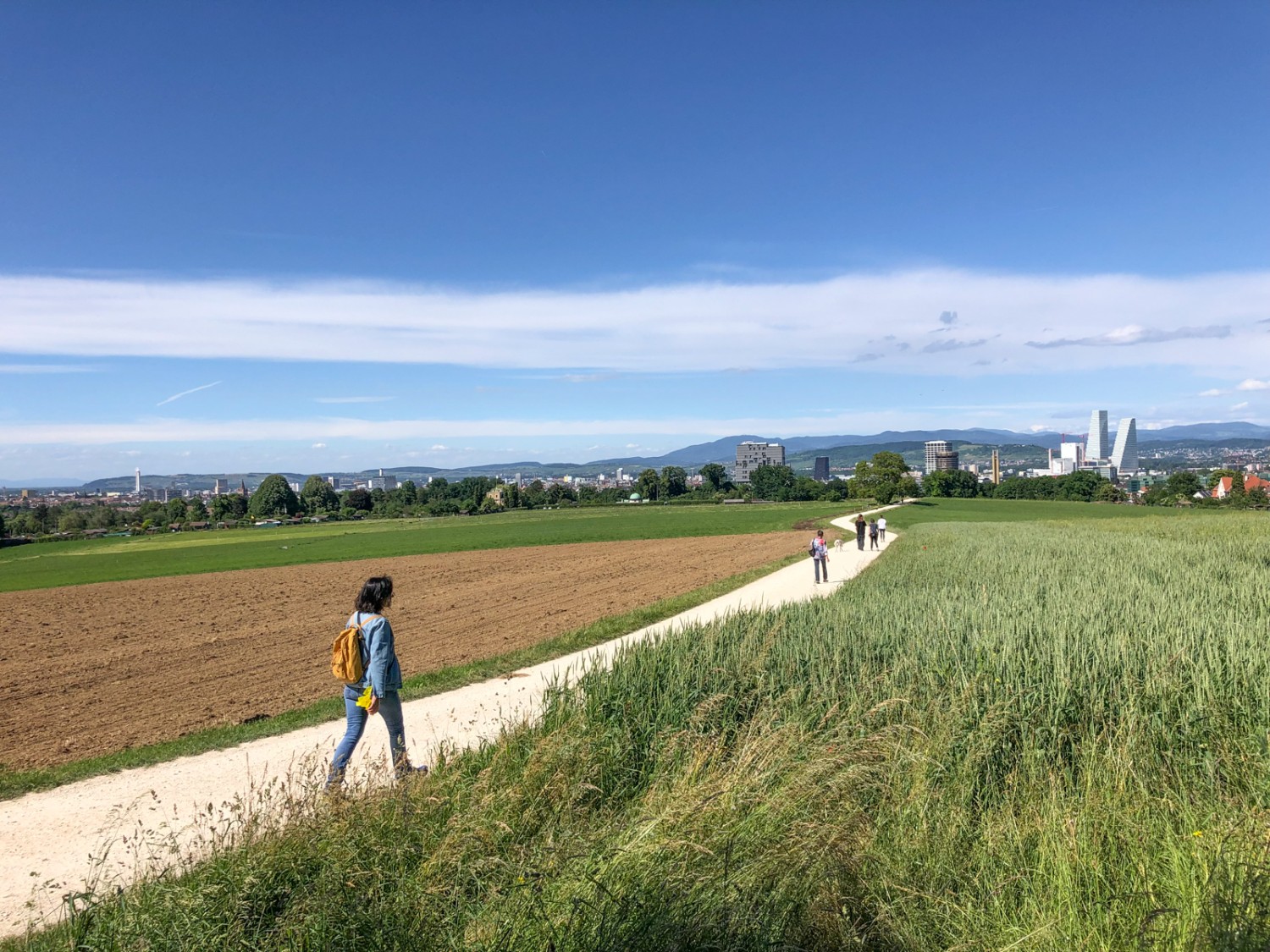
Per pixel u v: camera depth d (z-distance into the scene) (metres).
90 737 10.66
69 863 6.07
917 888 4.27
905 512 98.44
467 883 4.22
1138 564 21.03
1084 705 6.65
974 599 12.49
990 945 3.73
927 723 6.35
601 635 16.77
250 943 3.67
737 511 111.69
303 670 15.08
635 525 79.81
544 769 5.55
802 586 25.73
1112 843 4.36
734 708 7.44
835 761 5.26
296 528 101.00
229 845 4.68
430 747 8.68
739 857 4.26
